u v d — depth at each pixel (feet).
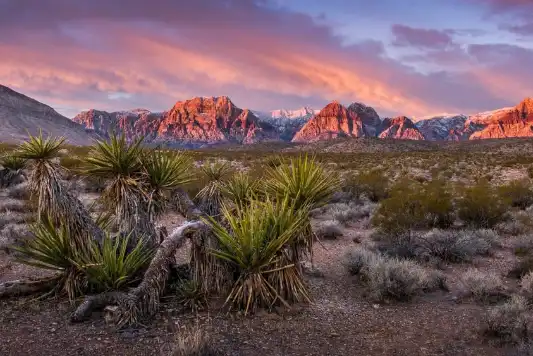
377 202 59.47
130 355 15.65
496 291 23.29
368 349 17.02
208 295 20.74
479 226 40.73
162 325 18.20
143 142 21.83
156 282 18.94
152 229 21.88
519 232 40.19
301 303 21.44
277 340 17.46
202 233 20.17
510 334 17.70
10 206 44.24
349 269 26.91
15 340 16.52
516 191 55.67
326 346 17.15
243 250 19.48
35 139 20.10
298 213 21.06
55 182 20.02
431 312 21.09
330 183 23.16
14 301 20.17
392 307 21.71
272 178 24.22
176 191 23.00
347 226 44.09
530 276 24.26
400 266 24.02
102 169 20.81
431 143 472.03
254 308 19.72
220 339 17.19
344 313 20.66
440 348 17.15
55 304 20.04
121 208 20.77
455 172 112.88
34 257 20.34
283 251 20.59
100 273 19.19
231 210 23.45
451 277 26.86
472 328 19.08
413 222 34.32
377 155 229.66
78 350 15.88
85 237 20.74
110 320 17.97
